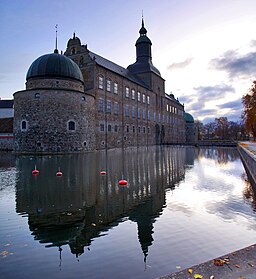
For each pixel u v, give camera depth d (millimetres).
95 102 46094
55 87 36781
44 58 38562
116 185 13766
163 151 46469
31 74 38375
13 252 6102
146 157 31703
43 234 7195
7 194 11633
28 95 35688
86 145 38812
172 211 9344
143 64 72688
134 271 5238
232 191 12695
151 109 71875
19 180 14938
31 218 8500
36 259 5770
